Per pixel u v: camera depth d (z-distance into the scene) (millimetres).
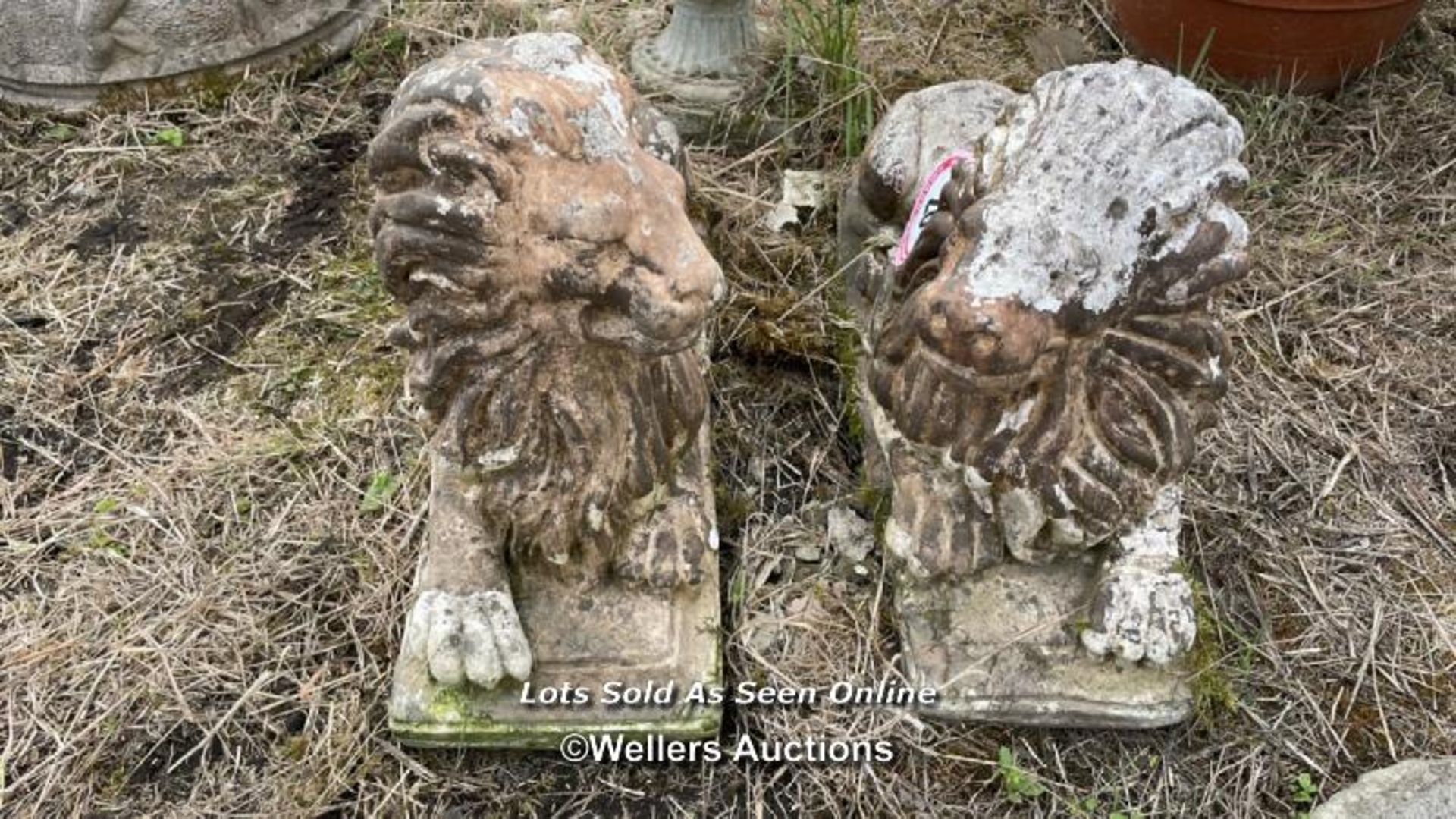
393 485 2133
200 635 1939
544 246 1403
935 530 1793
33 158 2732
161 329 2410
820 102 2764
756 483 2162
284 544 2059
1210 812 1764
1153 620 1733
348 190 2693
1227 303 2482
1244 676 1897
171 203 2652
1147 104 1456
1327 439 2250
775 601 1978
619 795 1768
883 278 2016
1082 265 1436
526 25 3035
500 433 1548
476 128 1357
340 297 2475
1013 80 2973
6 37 2697
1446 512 2154
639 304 1417
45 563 2043
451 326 1462
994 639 1812
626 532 1775
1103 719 1773
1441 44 3062
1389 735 1843
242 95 2848
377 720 1834
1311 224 2656
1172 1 2785
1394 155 2805
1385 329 2457
